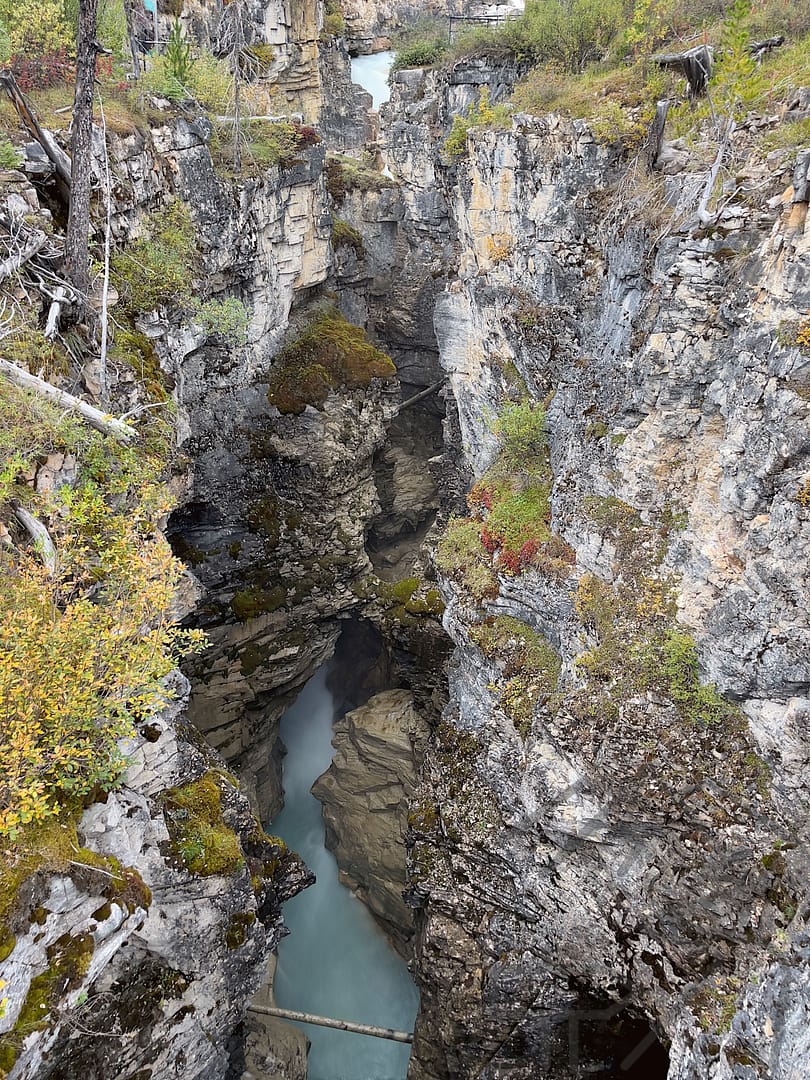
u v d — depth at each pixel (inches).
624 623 621.9
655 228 637.3
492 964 745.6
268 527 1063.6
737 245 559.5
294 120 1048.8
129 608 466.6
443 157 992.2
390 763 1053.2
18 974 363.6
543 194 816.3
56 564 445.7
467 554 864.9
